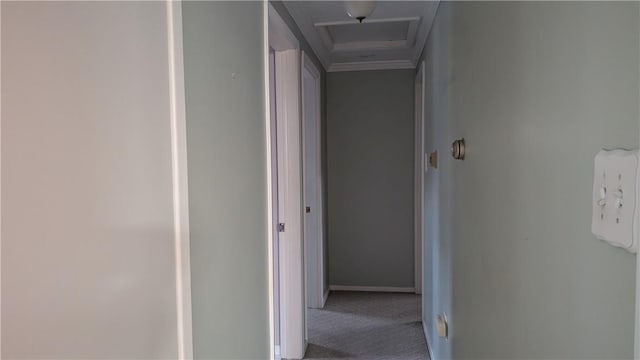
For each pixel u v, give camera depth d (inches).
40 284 19.7
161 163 31.7
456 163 70.8
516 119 39.7
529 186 36.3
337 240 156.1
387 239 154.2
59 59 21.1
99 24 24.3
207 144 41.5
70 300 21.5
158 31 31.5
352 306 140.5
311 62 119.0
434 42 95.7
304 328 108.1
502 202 44.6
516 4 39.5
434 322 98.6
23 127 19.0
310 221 137.2
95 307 23.5
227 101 47.8
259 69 62.2
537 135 34.3
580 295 26.9
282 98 101.7
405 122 150.6
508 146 42.2
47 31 20.3
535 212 35.0
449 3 75.7
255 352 59.1
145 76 29.6
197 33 39.2
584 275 26.3
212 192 42.8
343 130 153.5
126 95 27.1
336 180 154.9
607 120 23.5
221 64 45.9
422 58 122.3
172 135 33.4
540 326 34.0
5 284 18.0
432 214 102.0
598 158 24.2
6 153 18.2
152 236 30.3
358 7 78.7
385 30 118.0
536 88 34.5
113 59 25.7
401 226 153.3
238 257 51.5
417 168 148.3
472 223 59.1
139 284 28.3
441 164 86.5
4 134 18.1
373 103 151.6
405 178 151.9
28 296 19.1
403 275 154.6
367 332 119.8
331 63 147.9
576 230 27.4
